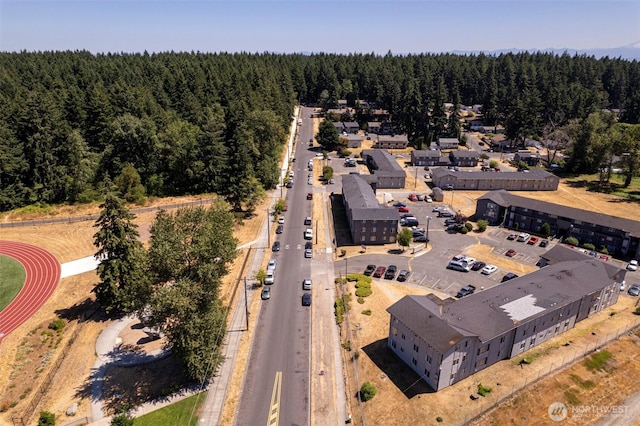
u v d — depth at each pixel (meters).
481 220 91.06
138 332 56.97
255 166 113.69
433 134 171.62
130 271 58.06
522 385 46.53
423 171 137.62
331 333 55.69
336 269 72.62
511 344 50.06
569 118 172.12
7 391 47.72
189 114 132.00
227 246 49.09
